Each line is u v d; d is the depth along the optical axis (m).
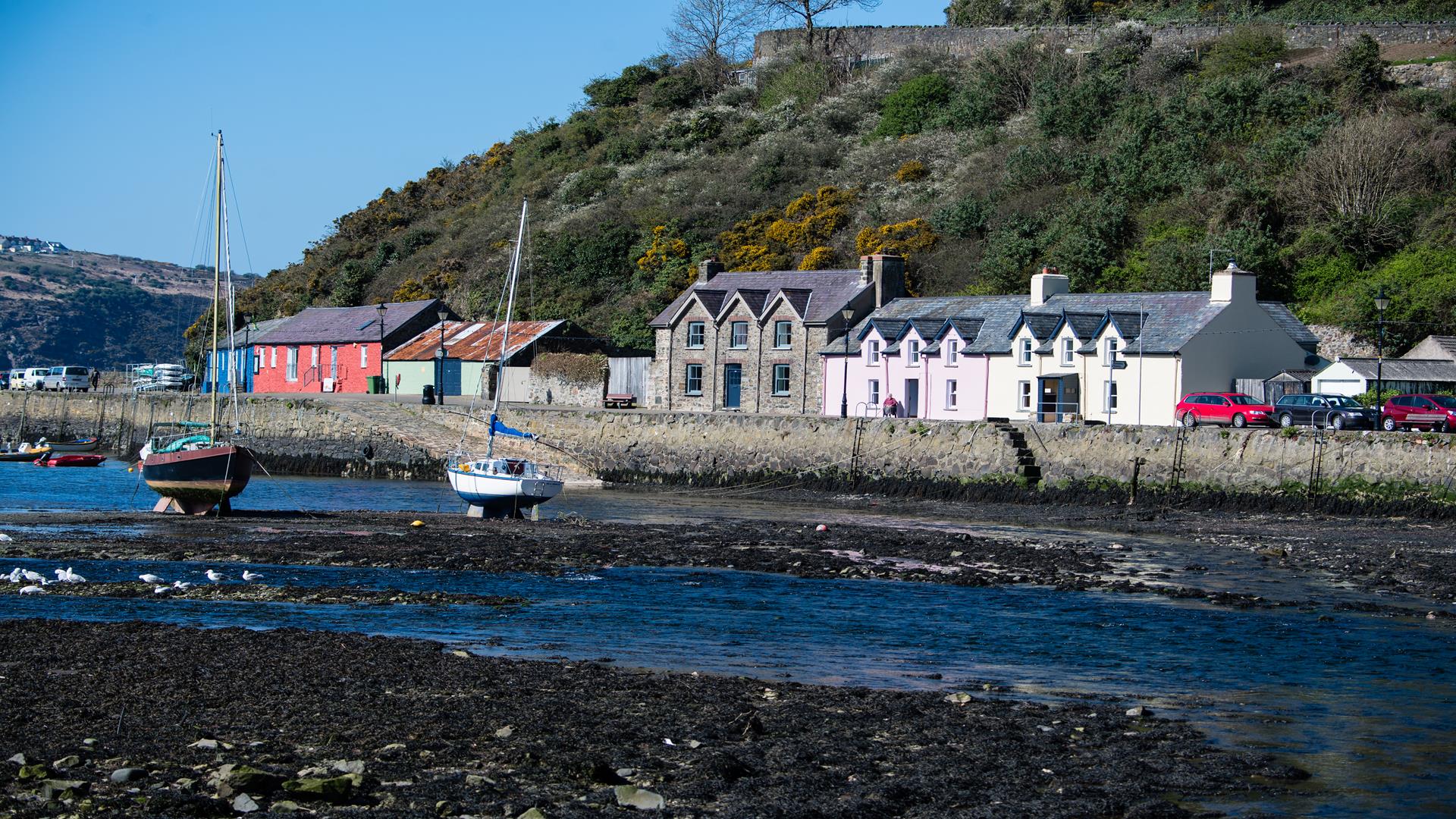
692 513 55.31
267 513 52.50
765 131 132.62
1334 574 37.81
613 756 18.25
